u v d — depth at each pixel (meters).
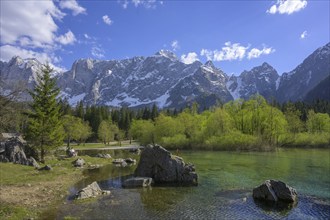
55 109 61.25
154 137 125.69
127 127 191.88
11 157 52.38
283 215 27.22
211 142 104.19
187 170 43.16
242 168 55.53
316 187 38.59
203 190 37.50
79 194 32.94
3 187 35.78
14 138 55.81
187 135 122.81
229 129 110.38
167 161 43.56
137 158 79.25
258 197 33.06
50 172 48.44
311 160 68.44
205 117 127.62
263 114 112.56
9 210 26.50
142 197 33.75
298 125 129.62
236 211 28.36
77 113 182.38
